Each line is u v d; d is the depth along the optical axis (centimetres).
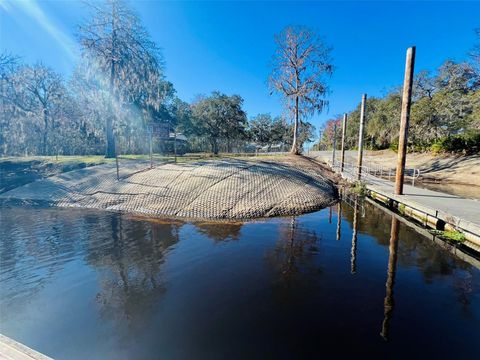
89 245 643
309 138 5500
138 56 1769
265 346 311
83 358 296
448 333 337
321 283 464
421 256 589
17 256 581
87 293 433
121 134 2706
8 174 1421
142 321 360
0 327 350
